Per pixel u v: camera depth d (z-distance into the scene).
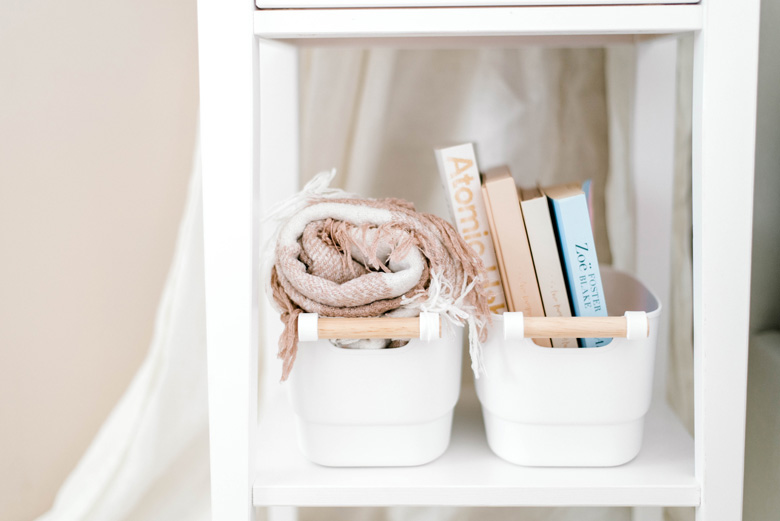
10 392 0.85
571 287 0.54
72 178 0.82
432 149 0.79
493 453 0.58
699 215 0.48
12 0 0.78
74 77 0.80
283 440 0.61
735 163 0.46
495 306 0.57
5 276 0.83
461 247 0.52
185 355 0.84
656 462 0.55
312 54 0.77
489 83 0.77
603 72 0.77
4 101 0.80
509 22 0.46
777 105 0.68
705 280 0.47
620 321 0.50
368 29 0.46
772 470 0.63
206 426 0.85
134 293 0.83
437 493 0.51
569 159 0.79
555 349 0.52
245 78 0.46
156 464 0.85
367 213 0.51
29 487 0.86
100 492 0.85
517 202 0.54
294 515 0.87
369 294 0.49
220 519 0.50
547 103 0.78
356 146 0.79
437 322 0.49
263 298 0.79
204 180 0.47
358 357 0.52
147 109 0.81
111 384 0.85
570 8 0.46
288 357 0.49
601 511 0.86
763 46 0.68
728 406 0.49
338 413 0.53
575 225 0.53
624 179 0.79
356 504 0.51
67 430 0.85
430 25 0.46
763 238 0.70
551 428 0.54
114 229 0.82
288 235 0.50
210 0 0.46
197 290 0.83
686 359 0.80
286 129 0.77
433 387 0.54
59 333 0.84
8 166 0.81
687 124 0.77
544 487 0.51
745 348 0.48
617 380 0.53
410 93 0.78
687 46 0.76
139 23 0.79
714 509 0.50
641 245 0.79
